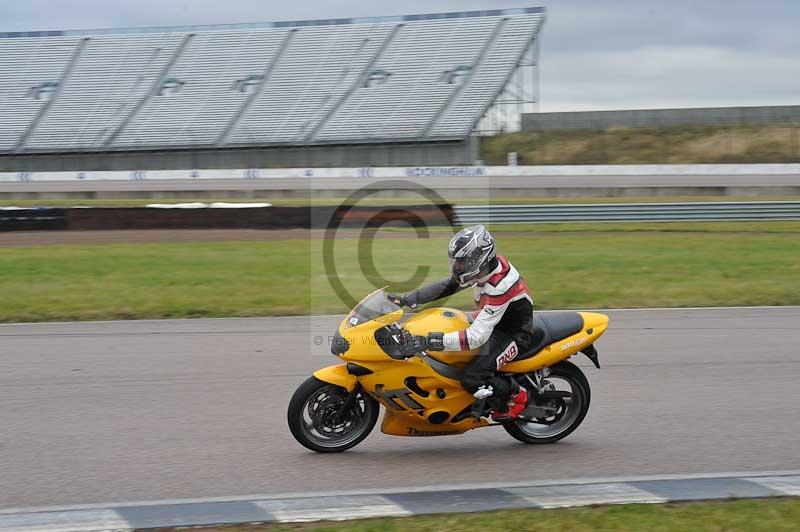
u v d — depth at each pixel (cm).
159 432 1368
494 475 1184
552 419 1353
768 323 2295
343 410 1256
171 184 8288
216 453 1270
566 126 11969
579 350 1315
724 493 1068
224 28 11600
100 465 1212
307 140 9938
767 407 1520
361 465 1227
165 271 3170
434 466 1223
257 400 1559
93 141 10150
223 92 10688
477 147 9888
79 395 1593
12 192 7169
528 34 10856
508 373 1288
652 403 1548
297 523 959
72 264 3359
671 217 4806
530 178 8494
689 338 2106
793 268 3183
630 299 2638
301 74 10812
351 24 11450
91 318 2392
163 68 11112
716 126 11669
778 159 10794
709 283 2892
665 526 934
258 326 2273
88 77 11044
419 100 10212
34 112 10600
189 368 1805
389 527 933
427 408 1251
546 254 3588
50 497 1088
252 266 3319
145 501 1063
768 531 920
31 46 11538
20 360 1883
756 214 4809
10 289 2786
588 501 1036
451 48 10856
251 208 4875
